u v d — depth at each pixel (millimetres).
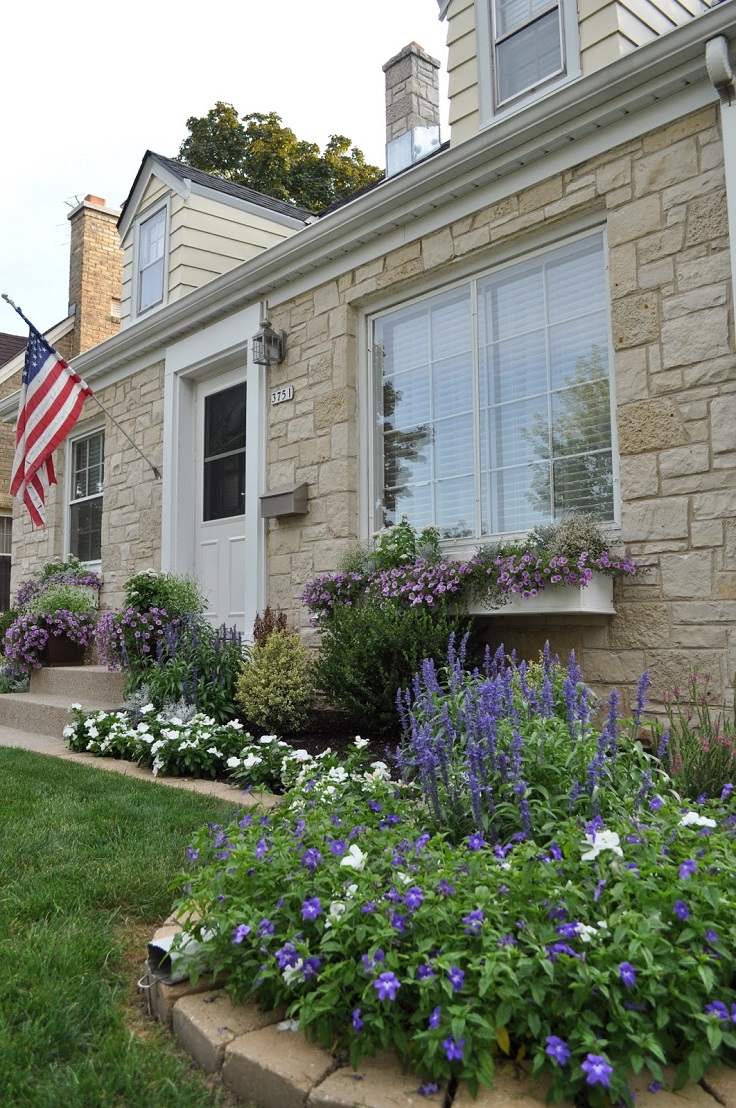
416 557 5793
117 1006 2193
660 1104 1683
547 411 5531
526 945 1894
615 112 4965
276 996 2020
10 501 15062
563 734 2889
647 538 4777
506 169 5562
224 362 8156
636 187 4945
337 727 5816
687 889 1965
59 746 6238
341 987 1892
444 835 2531
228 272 7512
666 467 4715
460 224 5930
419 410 6367
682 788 3354
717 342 4555
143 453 8922
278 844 2400
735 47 4465
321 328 6965
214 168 20469
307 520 6941
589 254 5379
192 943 2252
